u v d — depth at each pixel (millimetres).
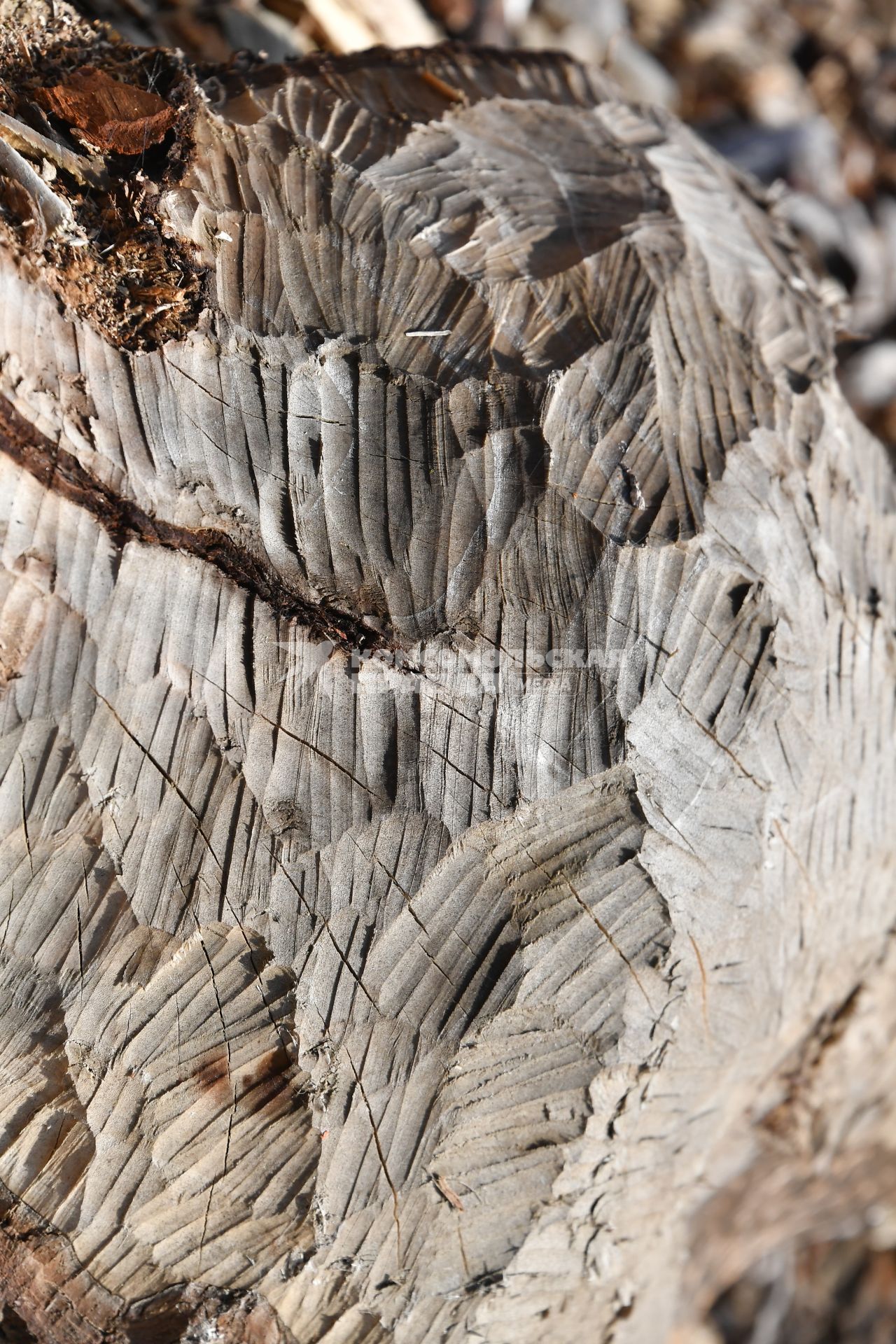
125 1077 584
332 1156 585
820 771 604
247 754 582
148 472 581
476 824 583
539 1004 584
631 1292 618
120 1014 583
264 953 583
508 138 610
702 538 589
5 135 573
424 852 583
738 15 830
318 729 582
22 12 595
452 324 583
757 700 592
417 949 583
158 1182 585
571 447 585
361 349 580
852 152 840
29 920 583
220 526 582
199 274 578
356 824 583
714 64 819
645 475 588
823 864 609
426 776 583
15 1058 583
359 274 582
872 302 803
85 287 578
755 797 593
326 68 608
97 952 583
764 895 597
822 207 792
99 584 583
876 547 630
